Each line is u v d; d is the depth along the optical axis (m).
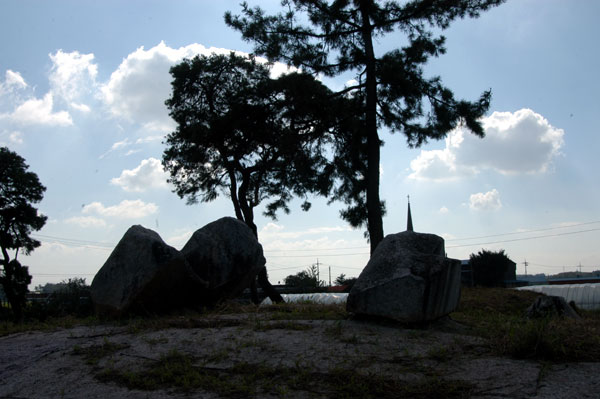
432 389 4.06
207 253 7.63
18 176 37.31
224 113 19.27
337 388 4.18
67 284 28.16
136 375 4.66
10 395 4.48
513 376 4.20
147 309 7.05
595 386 3.86
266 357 4.95
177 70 20.08
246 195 20.22
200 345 5.38
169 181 21.44
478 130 16.86
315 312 7.23
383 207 18.72
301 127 18.58
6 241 37.81
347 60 18.19
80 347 5.57
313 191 19.72
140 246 6.95
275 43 17.17
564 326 5.76
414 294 5.78
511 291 13.55
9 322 7.89
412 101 17.55
